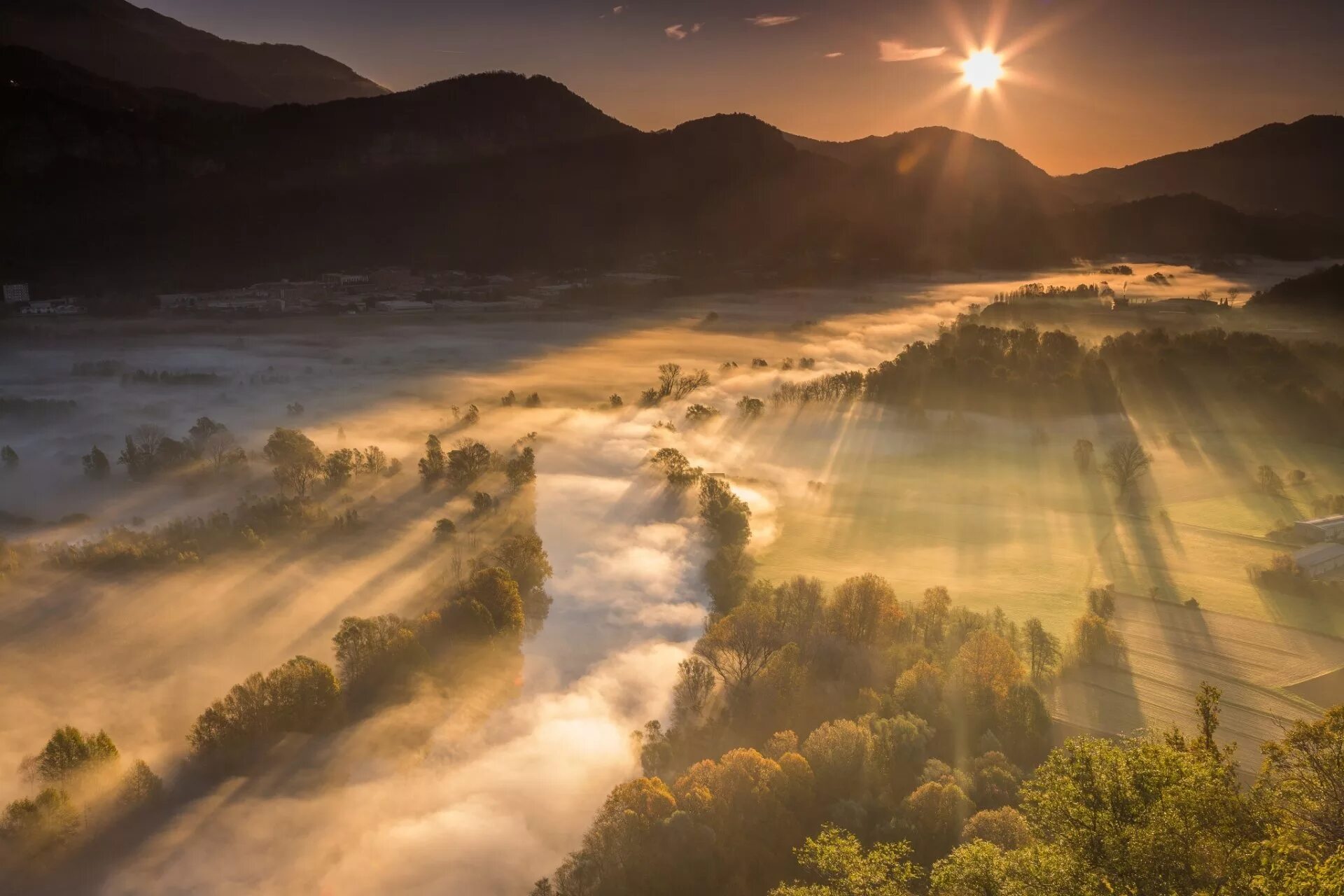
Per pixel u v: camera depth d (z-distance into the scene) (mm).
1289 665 192000
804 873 125375
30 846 148750
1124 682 183625
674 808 135000
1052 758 71938
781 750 150250
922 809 127188
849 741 145250
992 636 170750
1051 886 62625
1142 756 67562
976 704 157250
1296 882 55906
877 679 174000
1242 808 65000
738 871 126312
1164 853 59719
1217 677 186250
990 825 118750
